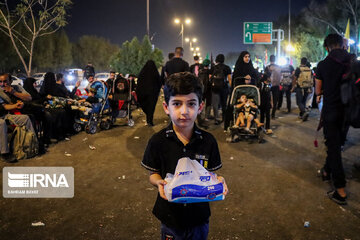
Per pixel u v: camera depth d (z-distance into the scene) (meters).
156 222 3.29
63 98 7.14
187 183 1.50
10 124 5.48
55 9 17.00
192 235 1.75
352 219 3.33
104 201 3.80
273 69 9.28
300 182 4.37
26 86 6.63
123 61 27.05
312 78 9.28
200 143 1.70
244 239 2.96
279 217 3.38
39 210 3.57
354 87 3.46
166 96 1.64
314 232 3.08
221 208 3.60
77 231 3.11
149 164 1.73
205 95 9.25
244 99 6.71
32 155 5.54
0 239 2.96
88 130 7.49
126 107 8.37
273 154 5.76
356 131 7.59
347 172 4.75
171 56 10.17
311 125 8.50
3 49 35.31
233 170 4.89
